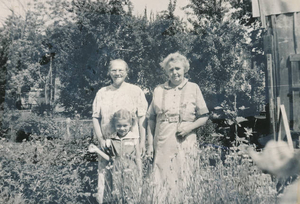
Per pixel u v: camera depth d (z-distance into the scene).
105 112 2.79
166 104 2.79
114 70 2.86
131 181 2.36
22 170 2.69
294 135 2.79
